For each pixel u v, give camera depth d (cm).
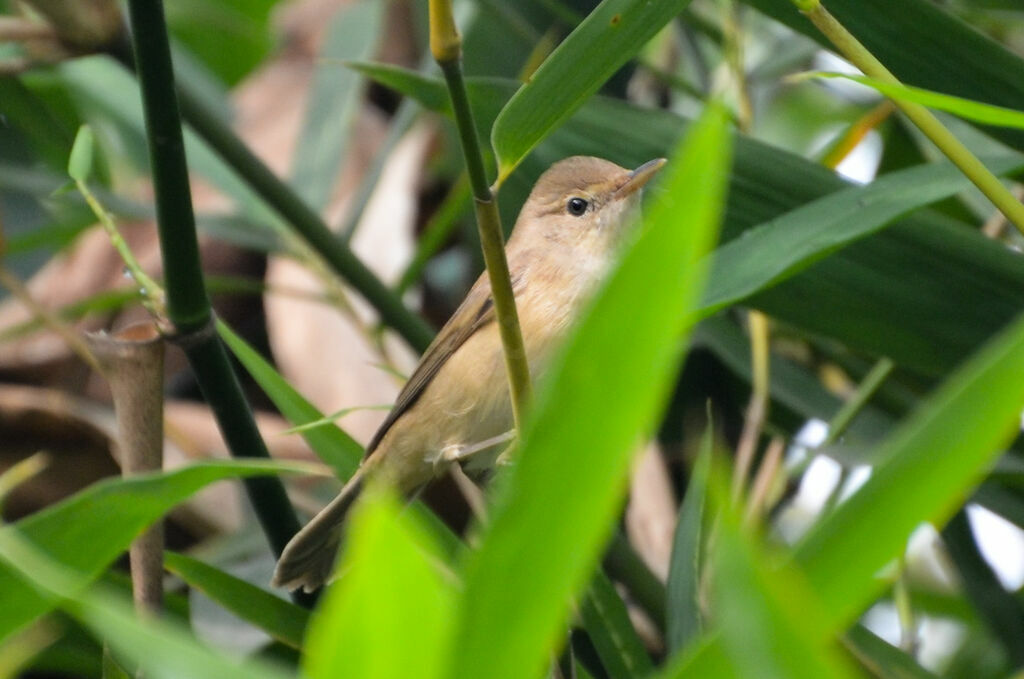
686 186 286
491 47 1048
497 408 861
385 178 1134
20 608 425
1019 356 292
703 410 946
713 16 1114
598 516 312
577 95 539
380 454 859
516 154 544
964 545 808
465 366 858
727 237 733
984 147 909
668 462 956
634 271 293
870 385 793
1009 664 800
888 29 665
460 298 1162
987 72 664
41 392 970
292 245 943
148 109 607
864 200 645
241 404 684
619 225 916
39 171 1095
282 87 1241
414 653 306
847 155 905
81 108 1162
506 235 949
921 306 710
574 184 925
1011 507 802
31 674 838
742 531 303
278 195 866
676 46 1155
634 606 841
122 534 469
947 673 959
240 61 1333
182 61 1116
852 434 858
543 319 884
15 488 931
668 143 771
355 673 308
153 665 335
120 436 658
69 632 686
